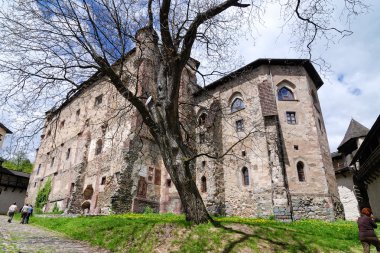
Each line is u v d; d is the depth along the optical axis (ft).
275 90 80.48
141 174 77.30
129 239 35.45
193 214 34.42
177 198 79.61
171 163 35.14
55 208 94.43
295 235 34.99
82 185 87.76
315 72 86.99
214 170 81.46
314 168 72.18
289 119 77.82
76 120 107.34
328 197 69.21
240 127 82.99
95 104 98.84
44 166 116.98
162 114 37.11
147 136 82.69
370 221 30.48
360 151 91.20
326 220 66.54
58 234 45.06
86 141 94.48
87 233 41.52
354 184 111.75
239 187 77.41
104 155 84.28
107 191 76.23
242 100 85.76
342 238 38.91
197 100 96.58
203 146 87.15
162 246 31.30
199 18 34.78
